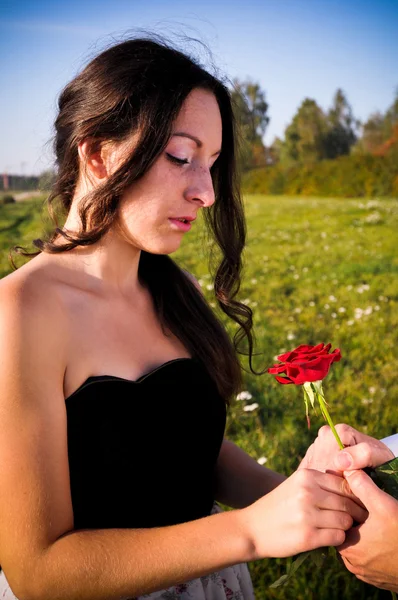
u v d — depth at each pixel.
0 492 1.13
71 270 1.37
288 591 2.35
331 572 2.38
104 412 1.30
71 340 1.29
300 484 1.18
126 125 1.32
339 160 26.23
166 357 1.51
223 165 1.78
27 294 1.24
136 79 1.32
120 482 1.33
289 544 1.14
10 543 1.13
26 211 14.60
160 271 1.67
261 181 28.58
